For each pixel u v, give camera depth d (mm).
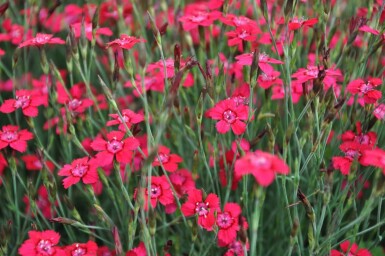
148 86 478
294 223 404
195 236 426
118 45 427
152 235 409
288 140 415
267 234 494
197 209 419
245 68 456
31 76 554
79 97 492
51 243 414
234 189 470
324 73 412
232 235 417
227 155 463
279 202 472
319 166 436
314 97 416
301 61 520
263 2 432
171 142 506
